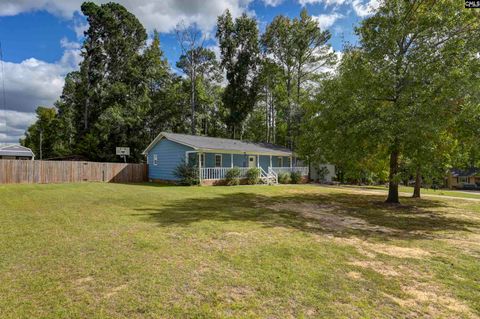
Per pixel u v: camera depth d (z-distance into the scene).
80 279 3.56
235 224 7.00
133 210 8.62
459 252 5.16
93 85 33.03
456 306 3.10
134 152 32.22
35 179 18.23
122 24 33.88
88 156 30.36
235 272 3.90
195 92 33.44
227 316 2.78
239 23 32.12
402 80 10.44
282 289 3.40
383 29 11.27
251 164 24.16
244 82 32.38
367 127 9.70
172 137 20.36
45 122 41.47
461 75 8.88
